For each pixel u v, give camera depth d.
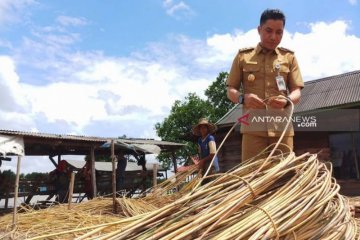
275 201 2.24
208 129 6.57
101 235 1.98
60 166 12.40
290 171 2.54
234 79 3.46
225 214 2.02
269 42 3.26
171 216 2.07
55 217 5.98
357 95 12.53
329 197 2.44
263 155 3.22
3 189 12.46
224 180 2.47
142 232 1.97
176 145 16.62
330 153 12.34
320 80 15.62
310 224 2.30
